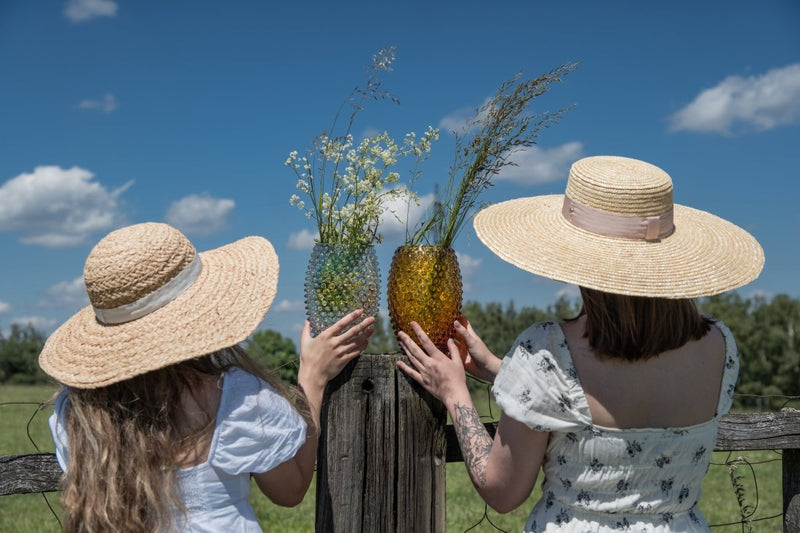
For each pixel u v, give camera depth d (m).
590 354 1.92
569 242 1.98
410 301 2.49
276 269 2.09
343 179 2.54
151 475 1.79
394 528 2.62
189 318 1.90
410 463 2.61
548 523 1.99
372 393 2.61
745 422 3.15
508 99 2.40
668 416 1.92
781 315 28.48
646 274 1.88
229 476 1.91
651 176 2.00
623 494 1.92
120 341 1.86
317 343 2.41
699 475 1.99
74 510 1.80
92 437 1.80
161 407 1.83
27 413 16.81
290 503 2.17
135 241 1.93
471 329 2.68
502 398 1.96
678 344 1.92
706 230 2.15
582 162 2.11
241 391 1.92
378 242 2.59
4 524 7.73
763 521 8.34
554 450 1.97
